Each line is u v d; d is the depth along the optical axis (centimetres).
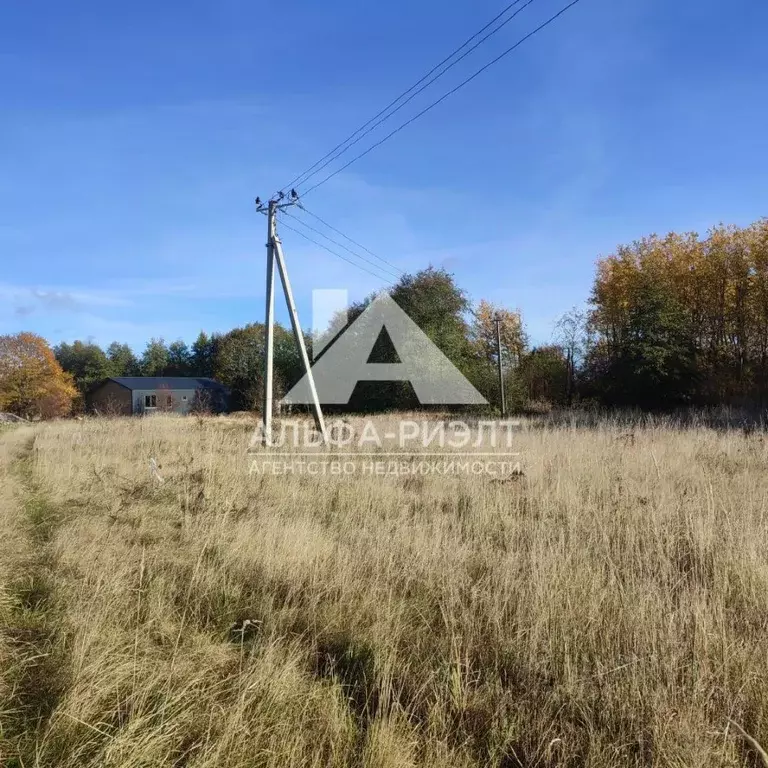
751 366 2320
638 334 2317
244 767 233
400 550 487
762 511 538
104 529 563
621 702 264
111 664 302
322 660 329
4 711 269
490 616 354
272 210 1294
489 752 243
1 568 441
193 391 4819
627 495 637
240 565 464
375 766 231
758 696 268
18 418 3484
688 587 393
